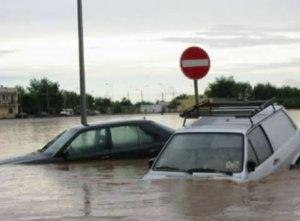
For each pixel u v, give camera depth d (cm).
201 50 1329
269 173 942
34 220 727
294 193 812
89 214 743
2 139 3009
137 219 700
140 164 1292
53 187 997
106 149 1362
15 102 14350
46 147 1448
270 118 1036
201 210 730
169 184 893
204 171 909
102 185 991
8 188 1001
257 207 736
